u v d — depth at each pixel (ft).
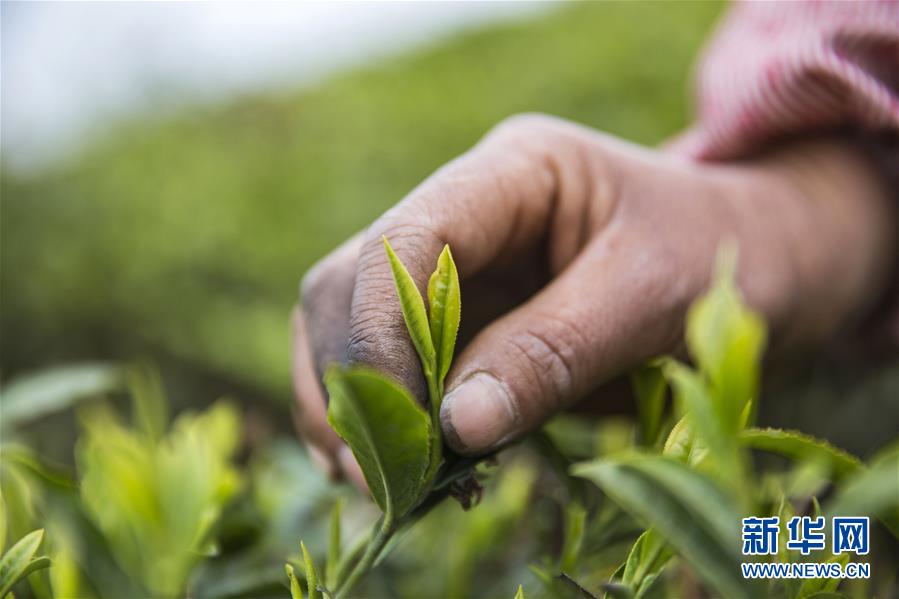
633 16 4.86
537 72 4.77
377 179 4.55
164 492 1.42
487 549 1.56
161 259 4.05
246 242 4.26
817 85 1.72
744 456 1.07
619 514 1.30
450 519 1.66
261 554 1.52
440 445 1.11
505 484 1.57
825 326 1.85
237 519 1.48
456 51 5.60
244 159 4.96
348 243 1.40
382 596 1.51
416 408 0.98
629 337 1.38
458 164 1.36
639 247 1.44
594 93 4.41
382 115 5.01
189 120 5.49
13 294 3.75
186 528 1.41
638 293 1.40
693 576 1.26
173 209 4.42
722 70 1.91
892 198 1.95
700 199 1.57
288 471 1.72
